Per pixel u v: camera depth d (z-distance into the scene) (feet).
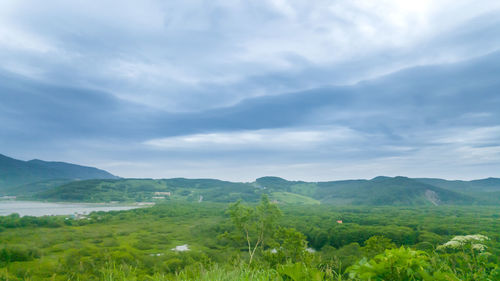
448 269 11.18
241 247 229.66
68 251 282.97
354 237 291.58
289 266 13.88
